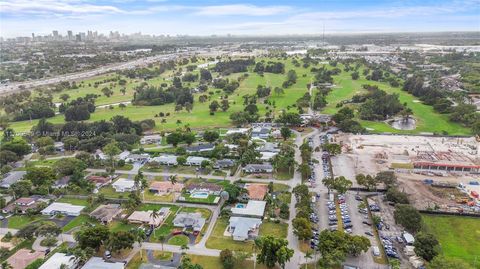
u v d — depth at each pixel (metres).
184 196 185.62
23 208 173.75
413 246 137.12
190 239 147.25
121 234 136.00
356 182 197.00
